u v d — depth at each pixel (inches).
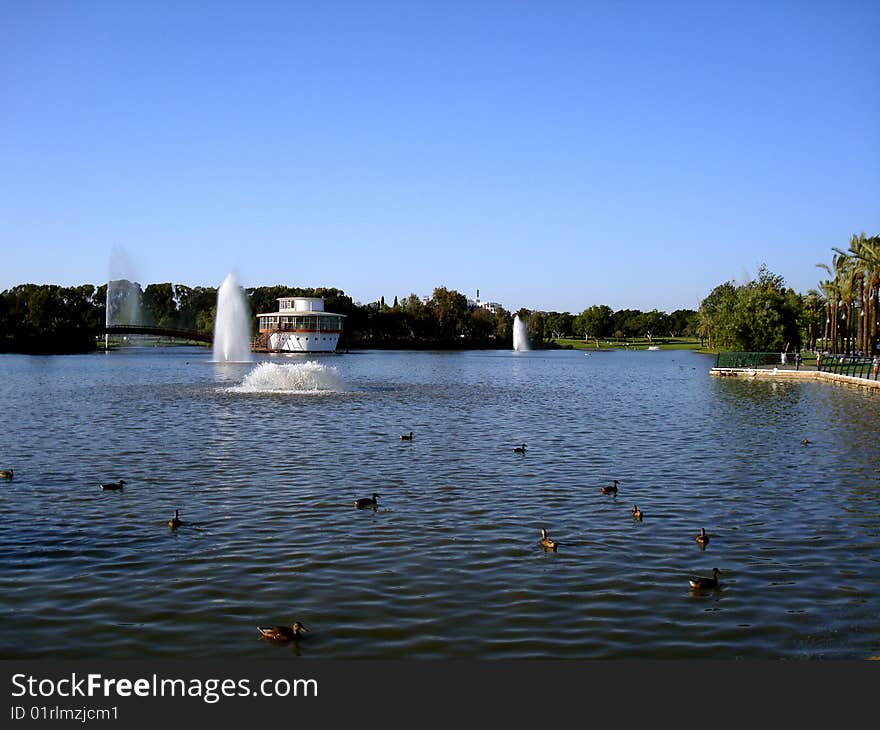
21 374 3171.8
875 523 764.0
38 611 526.6
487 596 555.5
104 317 7839.6
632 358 5816.9
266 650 474.3
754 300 4205.2
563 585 578.2
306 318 6259.8
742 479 977.5
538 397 2231.8
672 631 501.4
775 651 477.1
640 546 679.1
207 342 6230.3
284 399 2075.5
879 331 4456.2
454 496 866.8
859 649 479.8
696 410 1855.3
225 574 598.2
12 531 714.8
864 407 1927.9
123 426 1464.1
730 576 601.6
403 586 573.9
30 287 7081.7
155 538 693.9
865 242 3946.9
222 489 896.9
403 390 2469.2
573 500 852.0
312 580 585.9
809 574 609.0
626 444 1268.5
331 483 934.4
